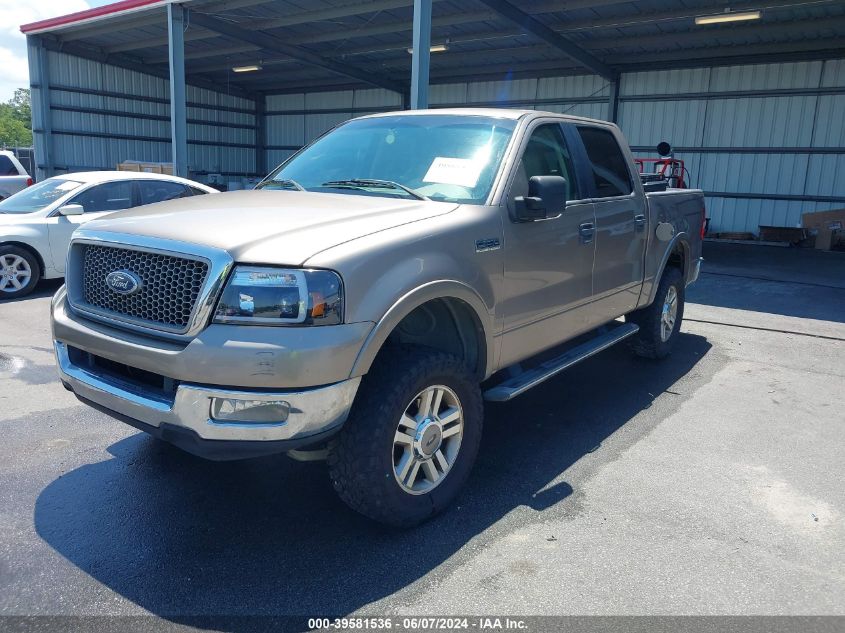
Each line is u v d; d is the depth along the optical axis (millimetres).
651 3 14055
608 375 5719
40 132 21188
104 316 2977
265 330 2568
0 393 4969
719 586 2740
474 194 3582
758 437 4398
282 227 2857
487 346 3459
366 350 2717
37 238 8641
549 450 4121
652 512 3361
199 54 21281
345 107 25922
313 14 16688
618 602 2621
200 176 25547
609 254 4625
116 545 2986
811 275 11992
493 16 15539
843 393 5355
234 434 2592
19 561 2844
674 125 18844
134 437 4199
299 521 3225
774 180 17609
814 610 2596
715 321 8023
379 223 3043
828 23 14469
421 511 3117
